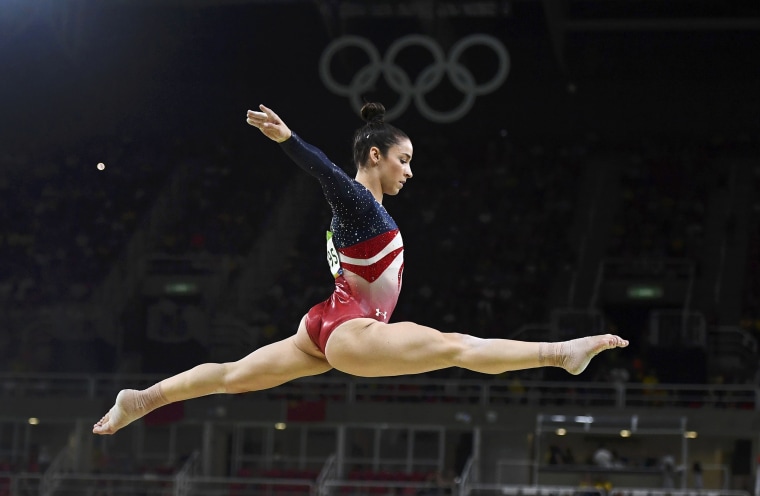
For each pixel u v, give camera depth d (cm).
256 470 4675
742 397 4641
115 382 4903
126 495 4150
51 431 4978
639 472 4269
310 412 4625
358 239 951
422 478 4453
